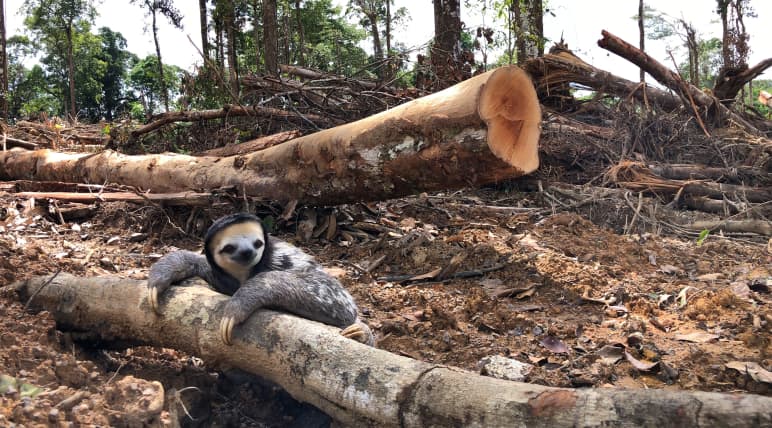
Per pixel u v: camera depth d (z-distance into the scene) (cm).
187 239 752
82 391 311
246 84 1254
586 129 1200
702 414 237
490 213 890
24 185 963
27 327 376
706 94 1329
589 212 930
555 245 733
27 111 3375
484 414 272
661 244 811
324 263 675
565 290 601
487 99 554
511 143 571
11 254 565
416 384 293
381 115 649
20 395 294
